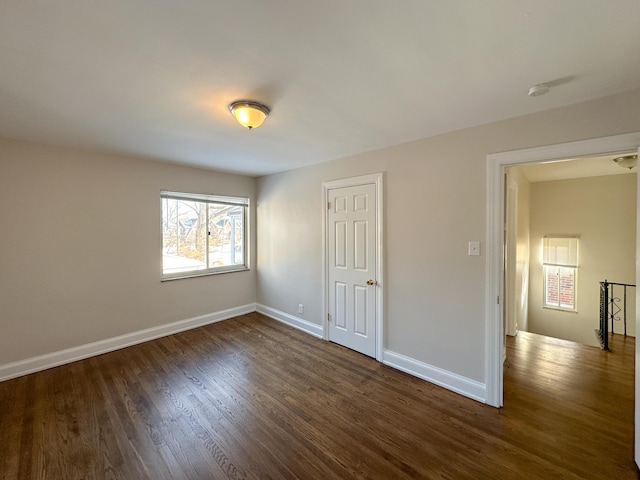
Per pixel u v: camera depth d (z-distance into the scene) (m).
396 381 2.68
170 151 3.18
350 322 3.41
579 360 3.08
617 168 4.08
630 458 1.75
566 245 4.93
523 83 1.69
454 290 2.51
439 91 1.79
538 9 1.11
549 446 1.86
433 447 1.86
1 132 2.54
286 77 1.63
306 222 3.92
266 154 3.30
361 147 2.99
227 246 4.54
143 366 2.97
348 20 1.17
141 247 3.58
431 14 1.14
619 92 1.79
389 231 2.96
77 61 1.46
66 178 3.03
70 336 3.08
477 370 2.40
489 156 2.29
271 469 1.70
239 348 3.43
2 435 1.97
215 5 1.08
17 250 2.77
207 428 2.04
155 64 1.49
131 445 1.88
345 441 1.92
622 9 1.10
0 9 1.08
